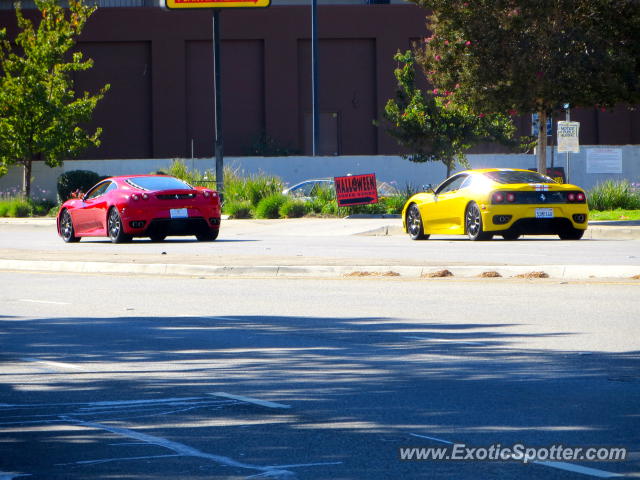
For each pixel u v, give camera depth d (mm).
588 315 19312
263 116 89625
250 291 24828
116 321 20141
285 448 10359
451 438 10609
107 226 41781
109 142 89312
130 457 10109
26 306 22719
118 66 89125
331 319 19812
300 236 46094
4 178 79812
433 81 51562
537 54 47281
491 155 71875
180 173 65188
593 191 56688
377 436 10773
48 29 74750
